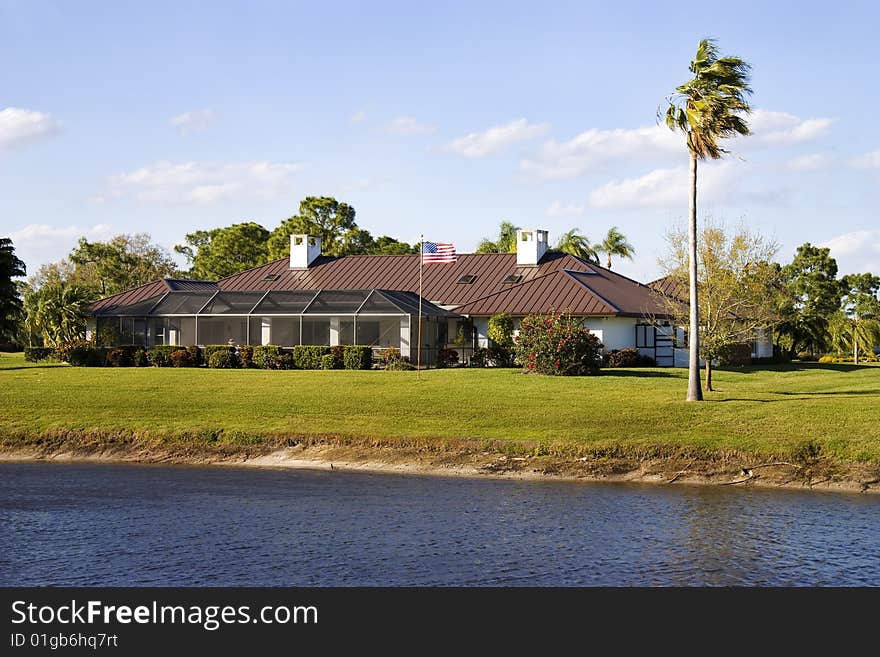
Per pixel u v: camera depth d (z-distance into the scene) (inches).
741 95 1157.1
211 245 3981.3
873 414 1080.2
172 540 727.1
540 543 711.7
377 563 666.8
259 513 812.6
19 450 1130.7
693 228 1210.6
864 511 808.9
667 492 893.2
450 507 831.1
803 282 3567.9
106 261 3715.6
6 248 1971.0
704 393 1325.0
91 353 1900.8
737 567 654.5
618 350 1867.6
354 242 3540.8
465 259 2308.1
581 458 995.3
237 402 1289.4
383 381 1498.5
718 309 1425.9
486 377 1544.0
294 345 1935.3
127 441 1135.0
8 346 2856.8
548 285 2003.0
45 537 738.2
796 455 952.9
